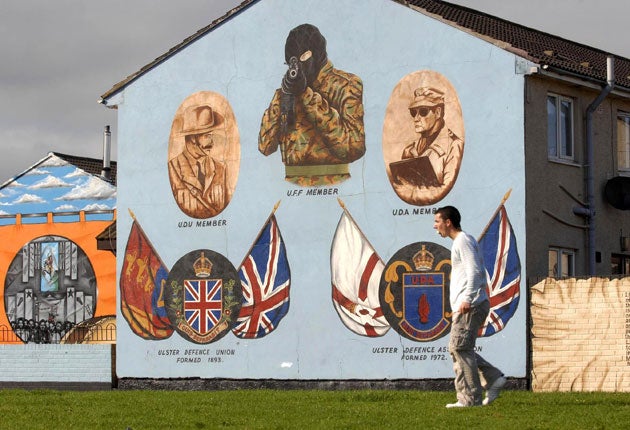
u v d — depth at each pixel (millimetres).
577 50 32500
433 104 24812
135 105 28312
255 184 26734
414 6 25109
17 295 39125
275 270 26344
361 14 25688
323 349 25672
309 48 26297
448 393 19859
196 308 27219
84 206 38375
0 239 39438
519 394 19516
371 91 25500
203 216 27328
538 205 24328
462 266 15633
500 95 24172
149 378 27672
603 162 27156
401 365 24766
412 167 24938
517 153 23969
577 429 13945
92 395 21188
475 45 24438
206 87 27500
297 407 17266
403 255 24891
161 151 27953
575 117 26109
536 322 23188
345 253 25547
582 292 22688
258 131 26797
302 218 26109
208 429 14805
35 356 28469
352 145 25641
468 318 15703
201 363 27078
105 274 37906
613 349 22281
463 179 24422
